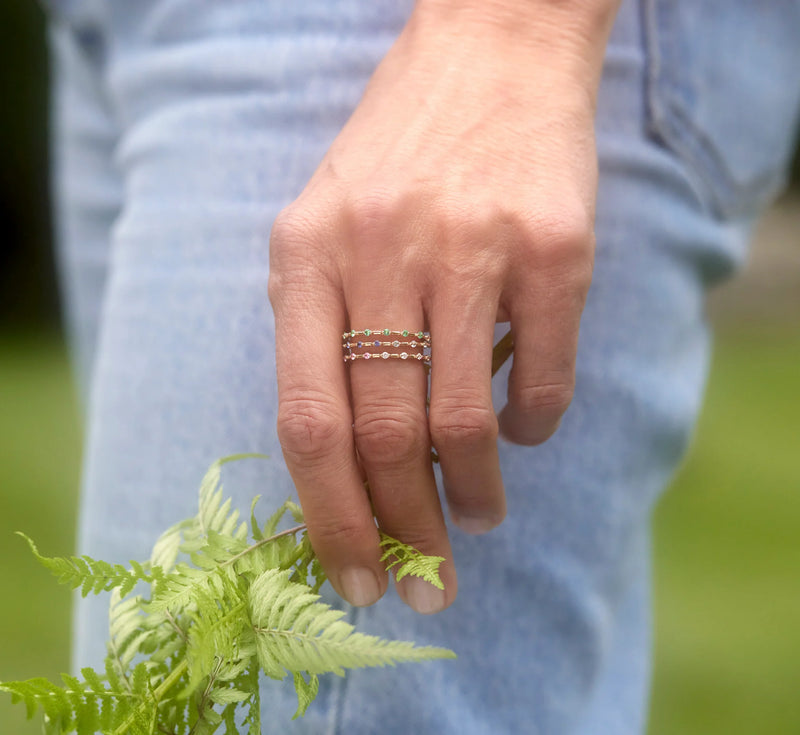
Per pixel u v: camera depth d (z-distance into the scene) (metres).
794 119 0.61
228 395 0.51
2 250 4.56
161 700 0.42
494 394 0.52
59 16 0.68
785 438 2.53
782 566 1.60
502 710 0.52
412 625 0.50
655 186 0.54
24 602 1.41
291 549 0.44
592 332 0.53
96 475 0.55
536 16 0.46
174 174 0.54
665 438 0.55
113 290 0.56
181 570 0.42
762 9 0.58
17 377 3.42
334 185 0.44
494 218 0.43
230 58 0.53
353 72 0.52
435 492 0.44
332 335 0.43
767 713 1.11
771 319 4.44
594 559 0.53
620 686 0.59
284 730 0.49
